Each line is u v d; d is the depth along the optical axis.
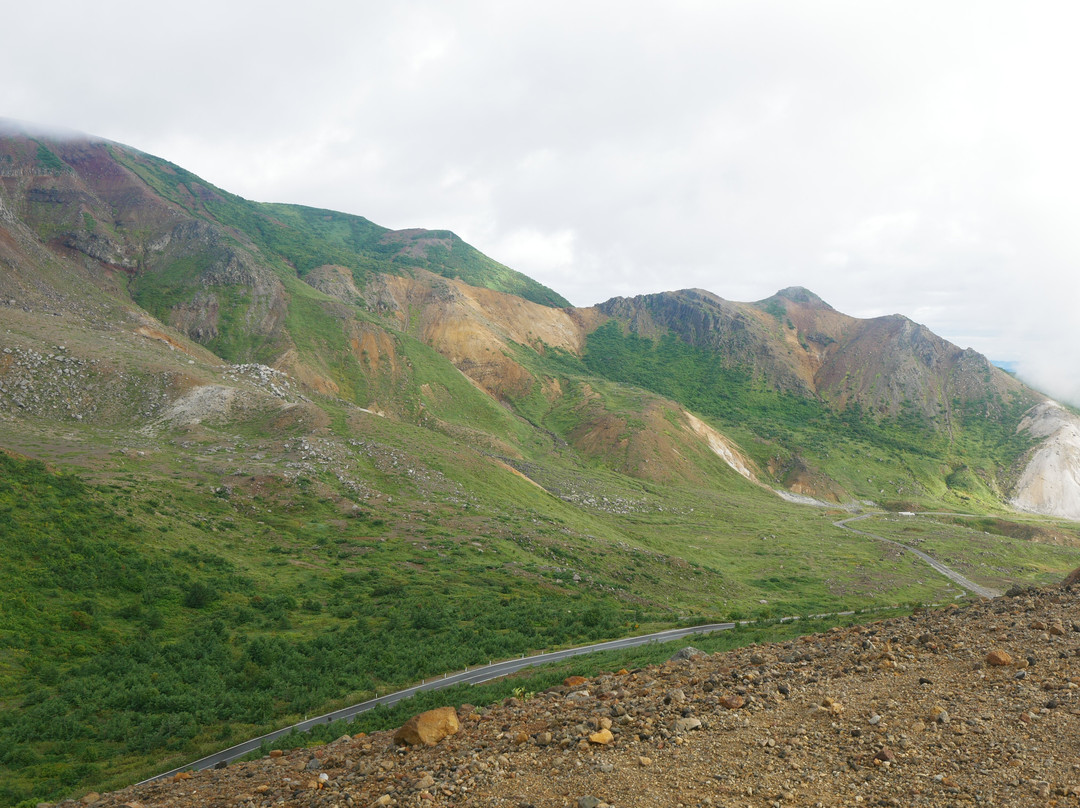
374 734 18.41
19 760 30.19
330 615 59.28
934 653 13.72
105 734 33.31
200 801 12.98
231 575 63.97
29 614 45.16
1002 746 8.73
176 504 80.56
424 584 71.81
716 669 15.92
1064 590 18.00
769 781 8.74
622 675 17.91
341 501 96.88
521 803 9.02
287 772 14.48
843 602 92.62
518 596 71.69
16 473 66.19
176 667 43.12
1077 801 7.09
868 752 9.21
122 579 54.66
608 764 9.78
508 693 27.81
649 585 90.19
